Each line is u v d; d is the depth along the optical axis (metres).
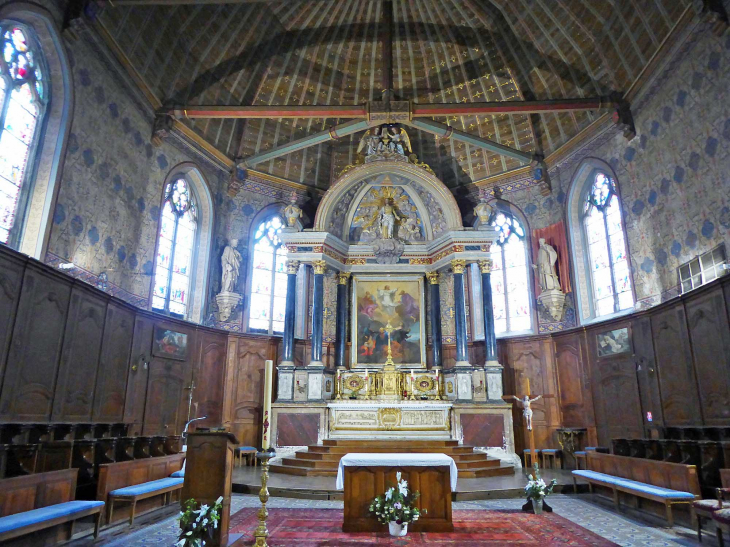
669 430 12.32
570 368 16.58
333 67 19.23
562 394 16.70
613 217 16.03
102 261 12.87
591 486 11.98
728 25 11.20
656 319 13.47
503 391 17.66
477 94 19.23
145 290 14.66
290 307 17.47
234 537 6.99
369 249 19.11
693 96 12.34
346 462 8.20
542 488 9.52
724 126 11.38
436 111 15.43
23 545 6.48
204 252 17.45
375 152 18.67
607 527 8.32
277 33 17.77
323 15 17.86
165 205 16.12
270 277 19.12
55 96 11.65
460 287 17.53
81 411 11.59
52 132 11.51
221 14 16.00
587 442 15.68
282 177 19.62
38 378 10.18
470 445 15.59
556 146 17.88
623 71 14.73
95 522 7.48
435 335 18.31
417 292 18.81
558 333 16.98
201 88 16.72
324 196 18.23
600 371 15.52
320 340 17.34
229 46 16.86
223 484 6.46
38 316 10.23
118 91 13.57
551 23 16.09
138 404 13.88
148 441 10.97
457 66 19.08
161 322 15.00
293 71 18.77
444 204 18.28
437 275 18.89
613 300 15.88
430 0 17.55
